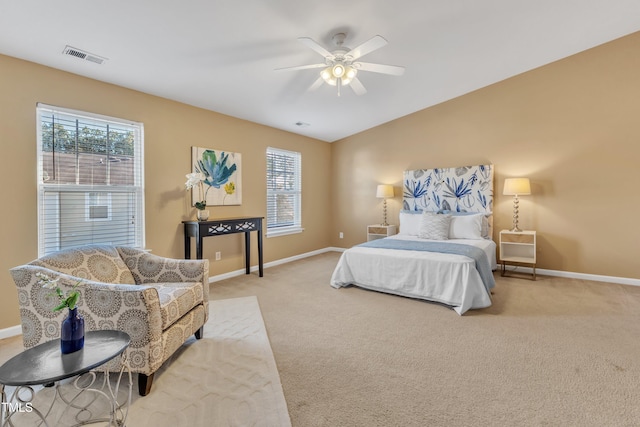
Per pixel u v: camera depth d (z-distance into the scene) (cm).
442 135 494
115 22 216
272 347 222
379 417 150
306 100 404
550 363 197
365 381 180
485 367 193
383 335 241
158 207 338
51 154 264
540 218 423
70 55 248
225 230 370
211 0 207
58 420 150
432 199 499
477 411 153
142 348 167
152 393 171
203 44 255
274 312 290
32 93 251
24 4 191
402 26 275
